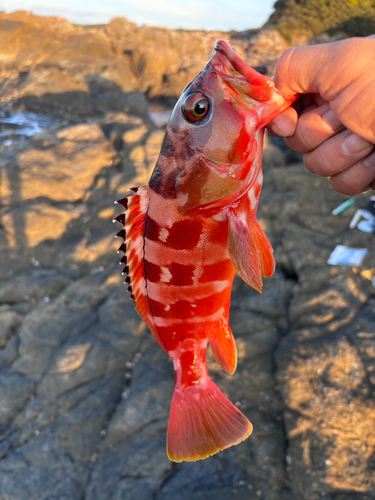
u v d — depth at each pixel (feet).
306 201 3.33
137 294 0.76
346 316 2.33
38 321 2.83
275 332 2.45
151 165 4.31
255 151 0.69
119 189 4.13
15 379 2.55
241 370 2.29
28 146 4.59
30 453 2.22
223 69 0.66
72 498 2.04
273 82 0.67
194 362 0.79
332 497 1.77
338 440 1.88
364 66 0.61
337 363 2.10
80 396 2.37
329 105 0.69
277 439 2.01
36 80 8.83
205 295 0.75
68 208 3.99
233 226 0.68
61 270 3.50
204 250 0.72
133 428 2.17
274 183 3.75
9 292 3.28
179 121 0.68
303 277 2.67
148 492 1.92
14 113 8.15
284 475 1.90
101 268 3.47
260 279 0.67
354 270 2.58
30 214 3.79
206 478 1.93
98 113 8.79
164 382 2.32
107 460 2.11
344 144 0.69
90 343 2.59
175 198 0.70
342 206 3.13
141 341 2.63
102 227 3.86
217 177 0.68
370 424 1.90
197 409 0.78
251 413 2.13
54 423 2.31
